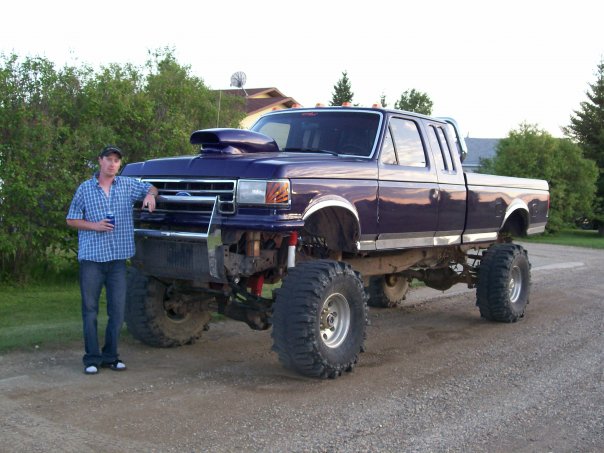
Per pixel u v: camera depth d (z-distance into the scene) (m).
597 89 40.44
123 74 11.95
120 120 10.99
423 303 10.21
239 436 4.39
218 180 5.45
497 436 4.56
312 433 4.50
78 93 10.88
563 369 6.32
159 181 5.84
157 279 6.45
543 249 22.69
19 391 5.10
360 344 5.94
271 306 5.96
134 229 5.86
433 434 4.56
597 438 4.57
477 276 8.59
